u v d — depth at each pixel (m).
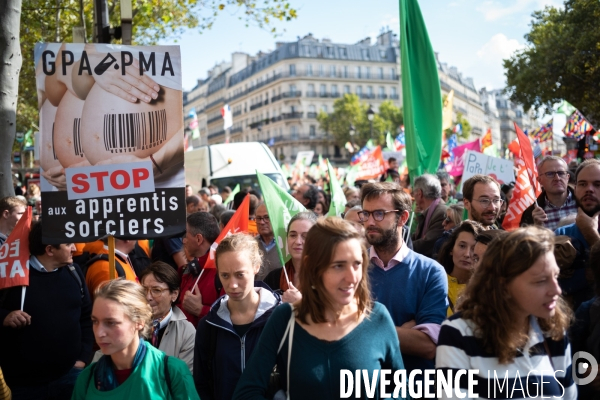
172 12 16.70
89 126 4.03
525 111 28.95
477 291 2.65
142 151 4.06
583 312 3.21
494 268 2.59
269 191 4.77
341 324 2.82
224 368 3.50
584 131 16.02
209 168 15.09
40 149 3.99
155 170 4.06
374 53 96.56
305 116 91.38
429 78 7.37
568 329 3.17
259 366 2.83
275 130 94.00
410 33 7.42
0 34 5.87
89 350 4.29
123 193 4.04
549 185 5.61
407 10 7.39
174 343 4.12
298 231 4.38
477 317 2.62
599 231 4.86
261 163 15.38
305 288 2.80
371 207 3.60
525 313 2.60
